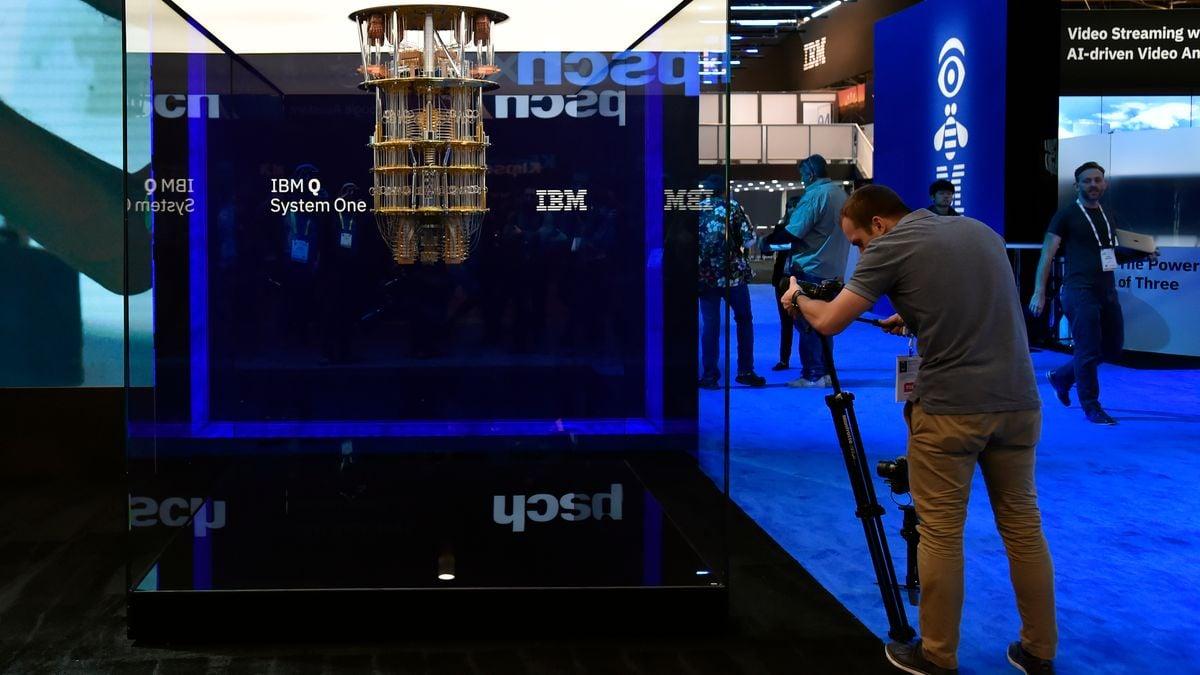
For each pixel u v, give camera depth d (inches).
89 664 124.8
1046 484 212.2
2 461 209.6
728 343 129.9
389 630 132.0
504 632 132.6
